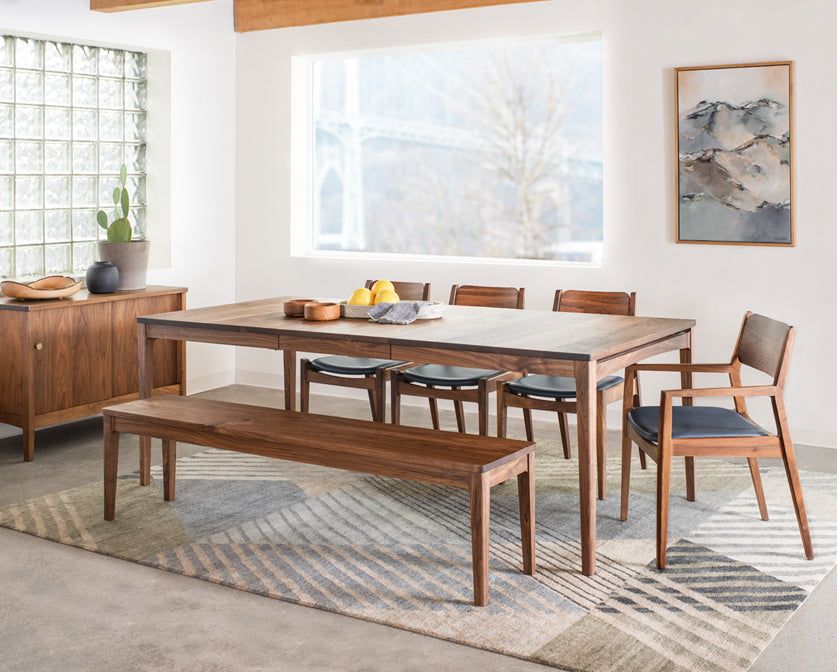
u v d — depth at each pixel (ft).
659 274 15.96
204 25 19.01
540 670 7.81
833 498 12.23
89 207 17.63
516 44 17.30
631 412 11.13
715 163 15.20
